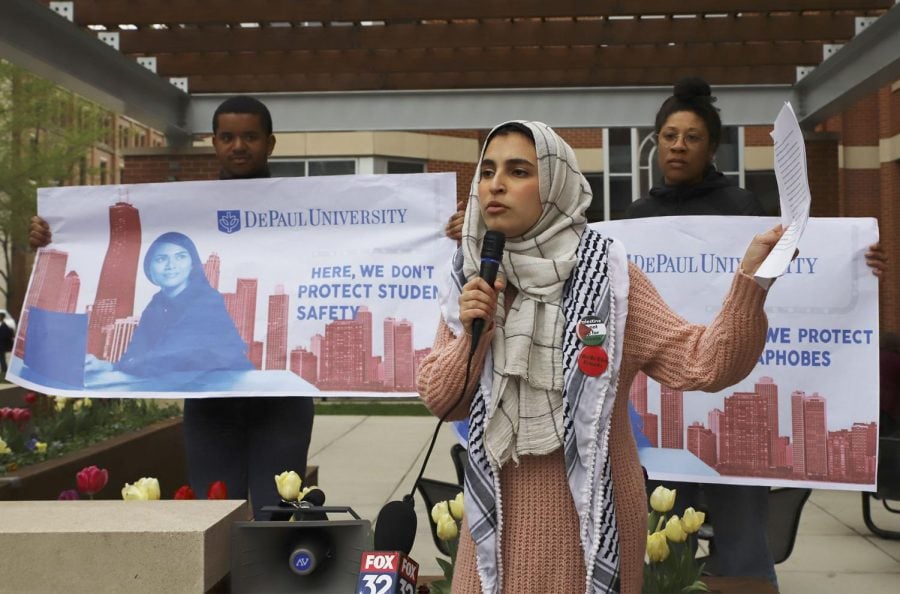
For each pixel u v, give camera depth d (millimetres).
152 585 2619
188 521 2734
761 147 20266
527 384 2262
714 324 2207
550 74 9273
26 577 2623
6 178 25922
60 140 26828
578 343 2211
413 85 9359
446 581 3361
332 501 7664
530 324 2258
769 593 3330
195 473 4352
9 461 5703
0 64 24312
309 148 18781
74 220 4711
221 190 4633
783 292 4156
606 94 9344
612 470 2266
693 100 4375
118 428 7355
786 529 4379
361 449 10531
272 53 8859
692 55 8695
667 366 2275
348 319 4508
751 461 4105
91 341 4590
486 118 9344
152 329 4578
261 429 4344
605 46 8742
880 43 7367
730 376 2178
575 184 2346
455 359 2264
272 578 2764
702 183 4438
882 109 22766
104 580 2627
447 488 4113
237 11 7766
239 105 4684
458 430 4230
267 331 4520
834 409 4098
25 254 39656
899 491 6277
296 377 4469
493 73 9312
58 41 7469
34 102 25188
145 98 8938
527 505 2238
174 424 7637
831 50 8406
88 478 3896
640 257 4246
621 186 21359
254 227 4625
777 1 7422
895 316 22297
